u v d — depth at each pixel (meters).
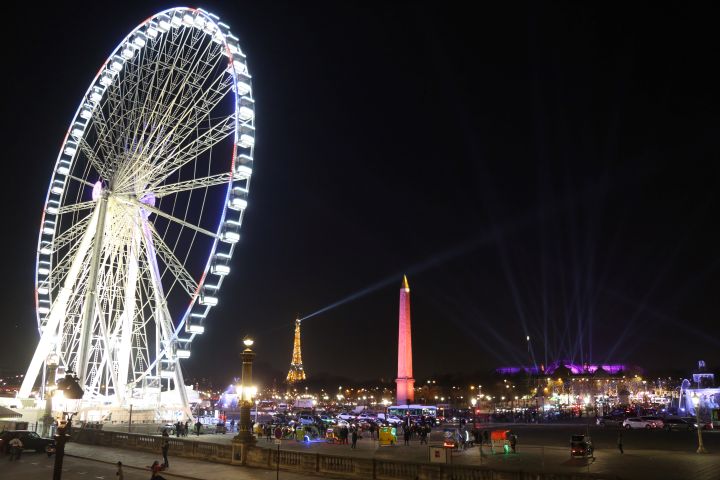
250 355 44.06
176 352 64.69
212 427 82.25
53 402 70.44
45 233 70.44
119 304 71.06
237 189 63.31
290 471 37.41
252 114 64.81
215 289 63.78
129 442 50.69
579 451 43.66
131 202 63.53
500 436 50.31
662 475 35.88
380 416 109.06
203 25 67.94
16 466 40.91
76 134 69.38
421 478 31.11
